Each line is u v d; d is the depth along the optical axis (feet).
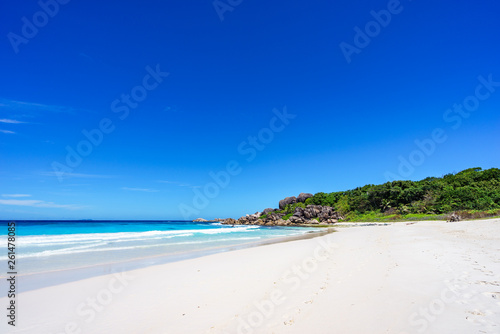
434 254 29.37
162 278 27.71
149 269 32.65
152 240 77.51
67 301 20.92
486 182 179.93
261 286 22.88
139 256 44.52
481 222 78.95
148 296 21.66
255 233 121.19
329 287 20.51
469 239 41.45
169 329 15.28
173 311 18.11
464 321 12.62
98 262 38.60
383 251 36.09
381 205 209.26
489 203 141.69
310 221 235.40
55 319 17.42
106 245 61.77
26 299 21.43
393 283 19.53
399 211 185.78
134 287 24.49
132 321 16.74
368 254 34.71
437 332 11.89
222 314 17.04
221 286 23.67
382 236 62.18
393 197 202.59
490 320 12.48
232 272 29.37
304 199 318.86
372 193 214.90
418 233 62.23
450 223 93.50
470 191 159.53
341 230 118.93
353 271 25.00
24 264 36.96
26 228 121.60
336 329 13.28
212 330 14.78
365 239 58.13
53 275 30.01
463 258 25.82
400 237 55.31
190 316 17.07
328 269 27.30
